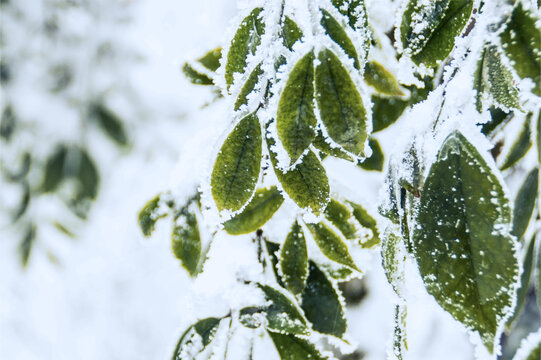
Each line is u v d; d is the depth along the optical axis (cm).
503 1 31
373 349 97
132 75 147
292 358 36
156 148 150
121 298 171
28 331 172
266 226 39
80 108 147
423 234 31
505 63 30
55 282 170
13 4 147
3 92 145
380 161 41
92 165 145
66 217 152
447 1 33
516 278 29
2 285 169
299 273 37
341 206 37
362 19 33
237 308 37
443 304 30
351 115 30
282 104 31
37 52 149
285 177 32
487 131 37
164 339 168
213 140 34
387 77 39
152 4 140
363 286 100
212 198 33
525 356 29
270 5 33
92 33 148
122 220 152
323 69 30
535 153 39
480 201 30
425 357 109
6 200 147
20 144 143
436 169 31
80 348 169
